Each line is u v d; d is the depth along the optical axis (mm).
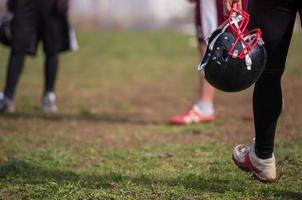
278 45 8320
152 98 21172
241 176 9758
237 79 8000
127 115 17703
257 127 8680
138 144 13164
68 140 13602
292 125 14008
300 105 16750
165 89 23266
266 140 8711
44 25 17141
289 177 9625
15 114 17281
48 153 11820
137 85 24391
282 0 8148
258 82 8555
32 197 9039
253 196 8727
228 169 10281
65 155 11805
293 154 10836
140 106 19484
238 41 7973
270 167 8859
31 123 15883
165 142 13273
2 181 9961
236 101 19391
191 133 14195
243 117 15766
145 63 31531
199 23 14500
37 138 13742
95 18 53031
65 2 17094
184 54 35094
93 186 9484
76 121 16359
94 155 12055
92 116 17375
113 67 29938
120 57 33688
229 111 17359
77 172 10602
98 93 22266
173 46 38719
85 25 52406
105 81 25453
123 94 22078
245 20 8133
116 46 38094
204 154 11672
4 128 15086
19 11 16688
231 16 8094
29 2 16719
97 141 13469
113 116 17484
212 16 14195
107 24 53250
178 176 10031
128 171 10586
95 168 10945
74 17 51719
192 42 40188
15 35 16703
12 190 9422
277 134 13008
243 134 13680
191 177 9828
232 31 8047
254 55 7961
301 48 34469
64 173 10469
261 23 8273
